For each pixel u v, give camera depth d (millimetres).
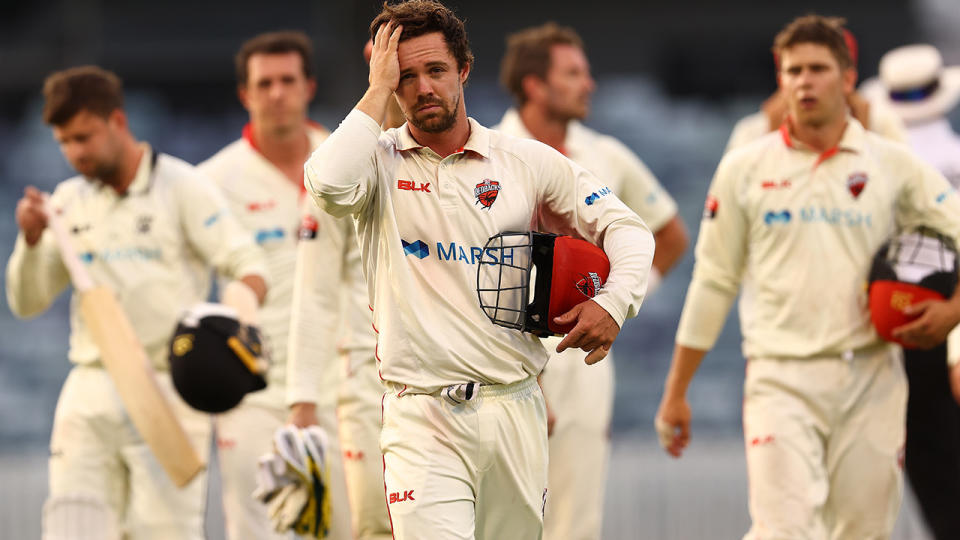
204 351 16297
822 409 16734
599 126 54125
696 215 52281
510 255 12586
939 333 16375
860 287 16797
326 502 15766
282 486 15695
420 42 12195
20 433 47938
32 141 55125
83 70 18281
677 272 49156
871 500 16875
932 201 17000
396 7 12344
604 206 12805
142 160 18625
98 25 56844
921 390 20359
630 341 47906
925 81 23688
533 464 12953
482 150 12703
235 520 19547
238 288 17609
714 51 55094
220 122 56594
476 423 12562
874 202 16844
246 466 19469
